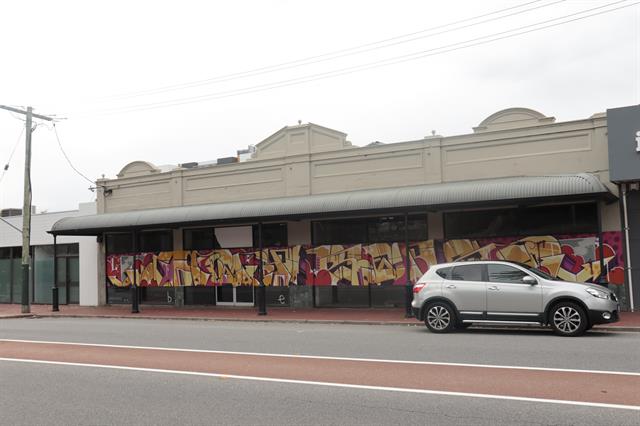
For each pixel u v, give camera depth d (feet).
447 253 60.34
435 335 42.34
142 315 69.67
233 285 73.41
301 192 70.59
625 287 53.21
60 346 41.88
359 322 54.44
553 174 56.70
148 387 26.81
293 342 40.47
